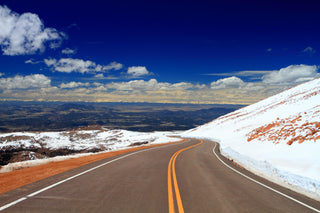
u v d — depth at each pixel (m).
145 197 5.84
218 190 6.97
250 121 54.69
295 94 63.72
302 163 10.50
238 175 10.08
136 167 11.20
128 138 137.50
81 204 5.07
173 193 6.34
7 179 7.58
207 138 58.59
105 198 5.62
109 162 12.79
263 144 18.55
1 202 5.04
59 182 7.24
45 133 176.88
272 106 60.31
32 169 9.81
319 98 36.84
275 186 8.07
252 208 5.33
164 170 10.53
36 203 5.02
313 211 5.38
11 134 157.75
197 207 5.20
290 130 17.89
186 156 17.95
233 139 31.48
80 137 173.12
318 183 6.68
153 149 24.84
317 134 14.05
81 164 11.84
